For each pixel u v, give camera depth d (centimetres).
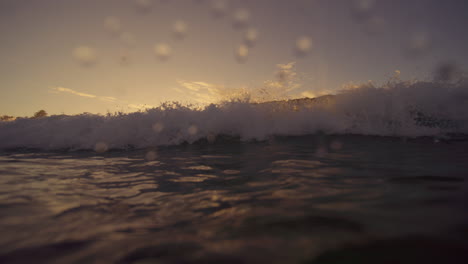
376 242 69
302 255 66
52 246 84
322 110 430
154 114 455
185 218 104
